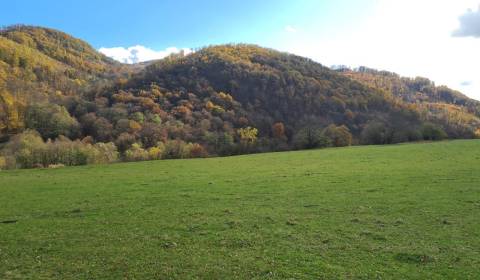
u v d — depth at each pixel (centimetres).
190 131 12112
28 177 4262
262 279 1395
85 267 1559
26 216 2444
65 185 3625
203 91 16888
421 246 1680
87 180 3938
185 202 2738
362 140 11019
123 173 4484
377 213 2256
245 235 1905
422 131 10831
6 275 1498
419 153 5481
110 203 2764
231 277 1421
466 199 2473
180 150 8900
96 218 2339
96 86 18000
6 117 10456
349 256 1591
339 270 1452
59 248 1795
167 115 13762
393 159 4978
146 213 2433
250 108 15438
